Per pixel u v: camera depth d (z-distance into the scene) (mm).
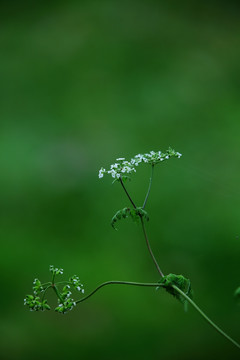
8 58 16766
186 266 8055
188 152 11820
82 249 8922
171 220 9422
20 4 20250
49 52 17094
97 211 10023
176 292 2281
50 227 9648
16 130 13156
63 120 13672
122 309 7082
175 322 6594
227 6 19953
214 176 10547
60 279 7938
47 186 10883
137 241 9016
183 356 5793
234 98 14289
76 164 11641
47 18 19031
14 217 9992
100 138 12586
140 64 16188
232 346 5785
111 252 8750
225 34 18141
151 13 19234
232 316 6461
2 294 7359
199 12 19422
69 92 14930
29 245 8992
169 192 10242
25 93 15000
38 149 12273
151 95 14484
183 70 15812
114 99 14430
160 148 12086
